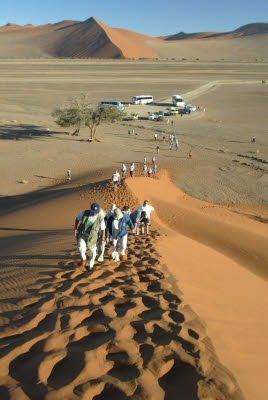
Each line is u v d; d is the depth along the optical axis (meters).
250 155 49.12
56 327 3.75
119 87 130.38
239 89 127.38
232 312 5.03
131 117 81.44
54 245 8.75
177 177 38.91
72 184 34.06
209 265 8.36
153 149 53.97
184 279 6.09
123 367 3.15
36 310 4.18
